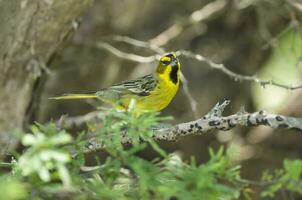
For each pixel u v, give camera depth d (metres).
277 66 17.30
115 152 6.57
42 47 11.92
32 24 11.57
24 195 5.54
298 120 7.03
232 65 17.41
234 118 7.36
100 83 15.71
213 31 17.27
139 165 6.18
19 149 12.33
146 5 16.17
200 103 17.02
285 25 16.55
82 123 14.29
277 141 16.94
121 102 10.09
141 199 6.17
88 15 14.84
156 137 7.71
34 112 14.48
